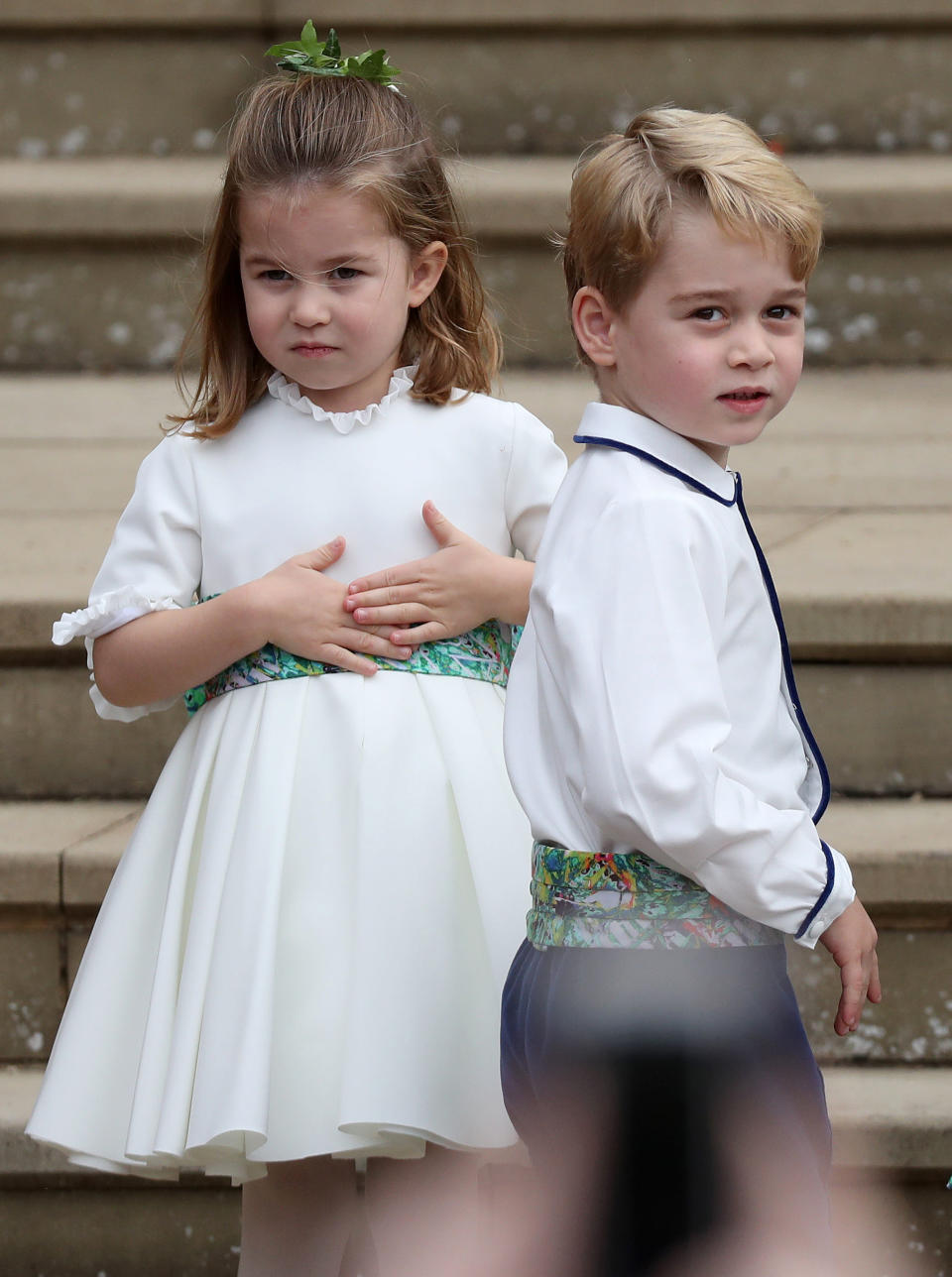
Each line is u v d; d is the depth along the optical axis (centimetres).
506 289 1341
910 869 807
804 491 1111
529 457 730
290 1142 641
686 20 1428
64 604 919
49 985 849
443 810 678
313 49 736
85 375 1377
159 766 942
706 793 517
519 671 617
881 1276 766
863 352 1380
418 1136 642
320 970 657
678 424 575
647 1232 544
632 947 557
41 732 941
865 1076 814
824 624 903
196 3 1420
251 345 730
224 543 709
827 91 1450
